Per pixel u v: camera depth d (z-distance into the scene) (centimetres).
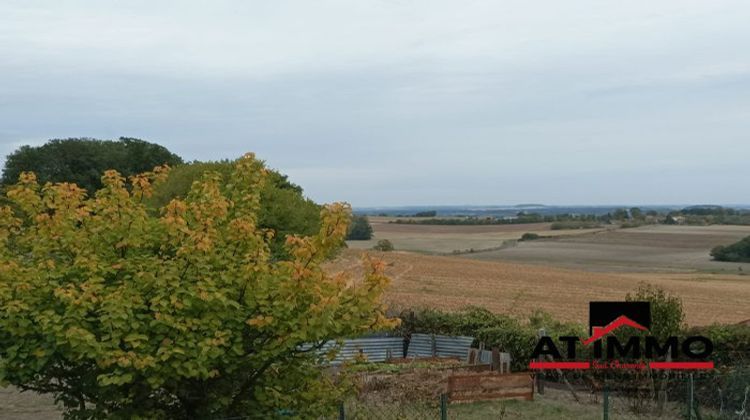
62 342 680
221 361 745
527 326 2173
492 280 5675
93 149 6900
